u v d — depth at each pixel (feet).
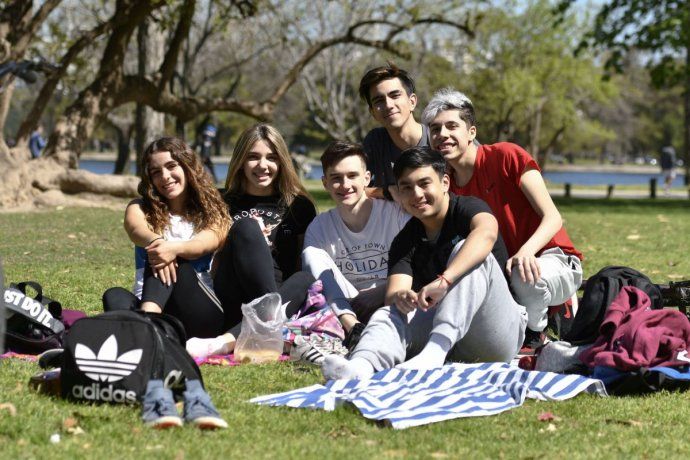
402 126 21.17
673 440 12.34
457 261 15.48
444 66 142.61
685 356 15.37
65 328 17.62
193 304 17.07
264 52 118.62
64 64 59.62
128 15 61.16
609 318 15.93
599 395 14.65
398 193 17.74
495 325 16.05
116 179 61.16
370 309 17.95
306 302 18.03
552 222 17.69
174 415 12.00
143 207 18.07
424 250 16.76
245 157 19.24
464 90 142.61
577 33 144.05
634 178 205.67
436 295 15.42
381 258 18.75
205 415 12.04
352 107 130.62
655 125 300.20
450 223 16.60
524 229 18.61
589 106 197.47
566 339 17.44
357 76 129.18
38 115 59.16
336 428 12.49
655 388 14.82
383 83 20.90
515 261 17.01
